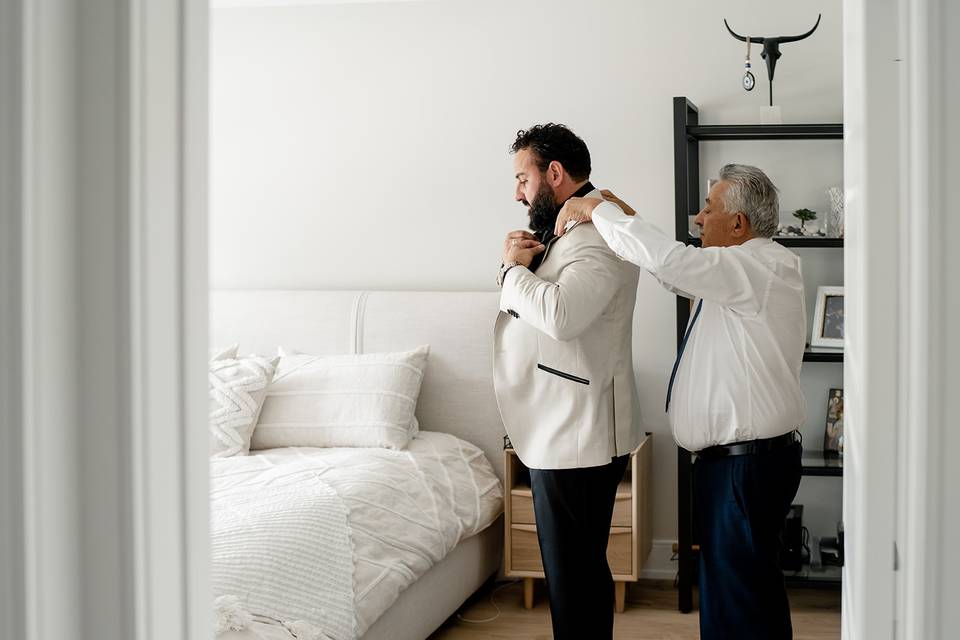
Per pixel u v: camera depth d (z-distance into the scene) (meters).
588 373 2.52
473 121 4.18
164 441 0.87
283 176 4.35
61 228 0.82
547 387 2.55
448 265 4.22
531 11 4.11
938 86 0.77
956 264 0.77
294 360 3.92
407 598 2.98
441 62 4.20
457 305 4.05
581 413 2.52
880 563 0.86
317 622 2.34
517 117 4.14
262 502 2.64
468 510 3.46
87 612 0.84
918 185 0.78
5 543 0.79
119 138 0.83
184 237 0.90
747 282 2.41
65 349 0.83
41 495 0.80
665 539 4.06
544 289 2.45
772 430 2.46
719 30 3.97
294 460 3.30
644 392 4.05
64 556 0.83
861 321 0.90
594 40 4.06
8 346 0.79
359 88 4.27
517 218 4.16
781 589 2.52
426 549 3.02
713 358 2.51
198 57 0.92
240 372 3.60
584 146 2.70
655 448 4.04
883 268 0.84
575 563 2.54
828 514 3.95
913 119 0.79
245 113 4.38
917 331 0.78
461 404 4.01
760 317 2.45
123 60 0.83
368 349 4.07
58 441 0.82
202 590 0.94
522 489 3.70
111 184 0.83
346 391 3.69
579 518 2.53
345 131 4.29
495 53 4.15
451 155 4.20
